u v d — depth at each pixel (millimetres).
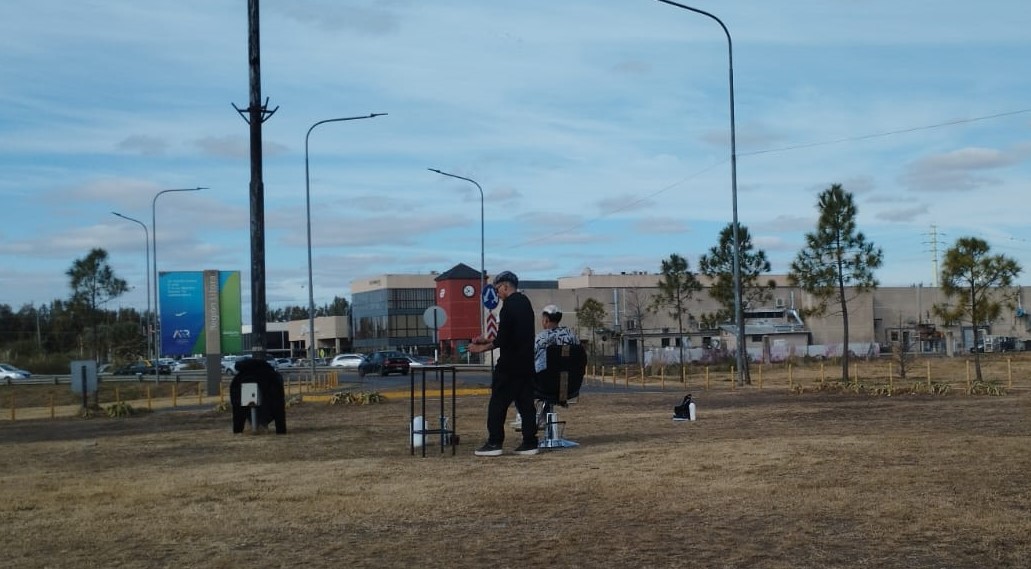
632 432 14445
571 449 12141
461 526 7293
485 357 84062
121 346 75125
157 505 8516
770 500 7941
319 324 132250
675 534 6844
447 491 8828
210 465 11695
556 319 12641
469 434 15070
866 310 85938
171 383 58219
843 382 30203
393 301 113812
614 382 40812
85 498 9047
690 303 82375
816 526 6977
